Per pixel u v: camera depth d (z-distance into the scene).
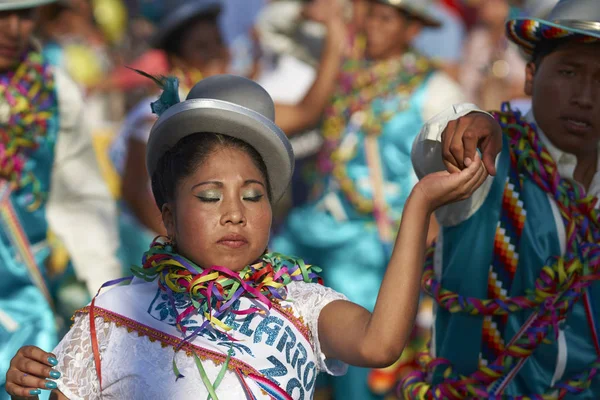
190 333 7.59
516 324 9.24
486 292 9.27
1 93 12.62
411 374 9.83
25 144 12.87
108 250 13.88
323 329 7.73
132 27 23.05
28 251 12.81
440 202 7.33
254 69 21.02
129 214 17.59
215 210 7.63
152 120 16.50
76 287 13.75
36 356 7.63
